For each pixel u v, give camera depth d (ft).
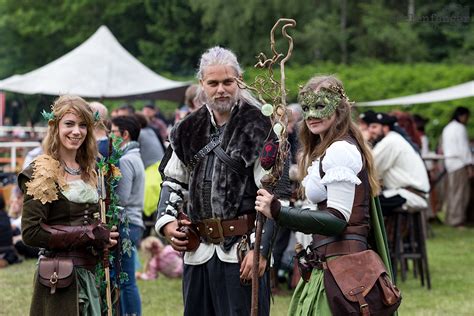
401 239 31.65
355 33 109.29
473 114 72.13
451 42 101.60
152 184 33.65
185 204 17.12
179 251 16.71
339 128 15.37
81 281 16.61
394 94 81.05
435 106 73.97
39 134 67.00
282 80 15.19
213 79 16.39
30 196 16.31
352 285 14.85
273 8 113.91
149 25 132.26
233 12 115.65
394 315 15.38
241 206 16.29
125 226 18.40
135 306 22.09
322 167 15.08
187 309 16.97
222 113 16.61
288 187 16.07
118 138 17.88
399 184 31.17
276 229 16.21
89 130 17.04
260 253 15.97
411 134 44.60
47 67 47.91
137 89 47.73
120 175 17.70
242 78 16.67
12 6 140.05
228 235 16.29
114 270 17.74
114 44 48.96
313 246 15.47
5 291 30.22
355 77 88.58
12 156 56.49
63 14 138.31
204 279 16.74
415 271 33.35
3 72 142.41
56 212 16.53
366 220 15.23
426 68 83.87
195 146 16.58
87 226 16.58
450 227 51.21
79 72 47.44
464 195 51.03
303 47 111.14
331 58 108.68
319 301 15.21
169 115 81.66
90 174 17.20
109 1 134.41
